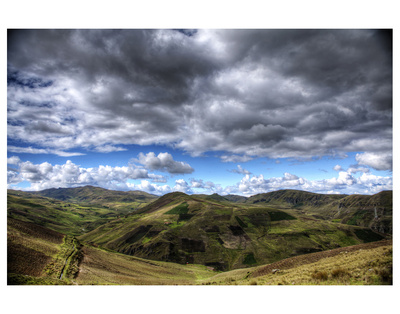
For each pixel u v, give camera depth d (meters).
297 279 29.47
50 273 43.97
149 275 68.56
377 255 30.02
